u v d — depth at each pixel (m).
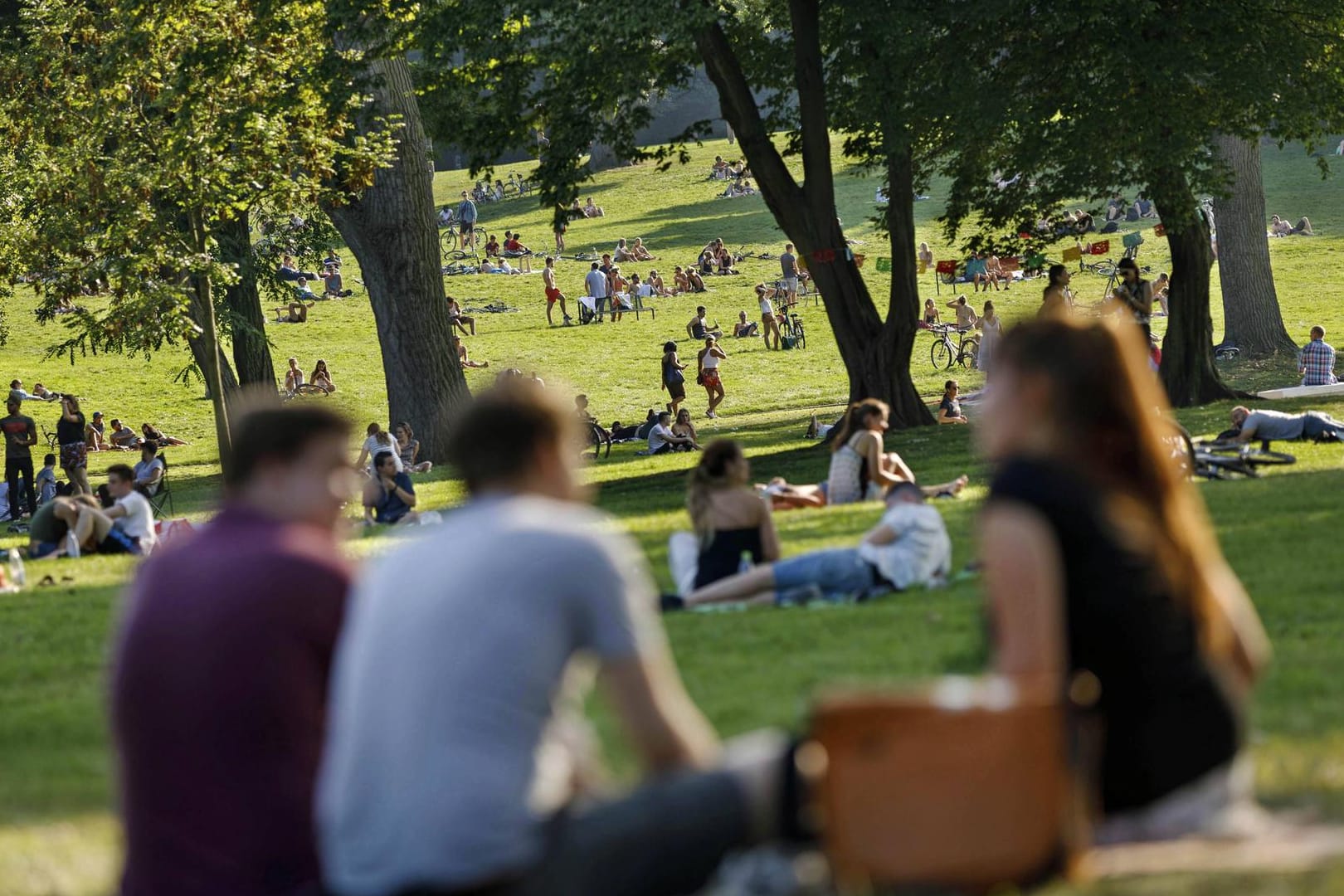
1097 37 37.16
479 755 5.10
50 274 38.72
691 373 70.06
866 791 5.49
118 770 6.12
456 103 41.56
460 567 5.24
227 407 49.78
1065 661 5.64
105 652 16.53
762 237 103.94
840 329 40.78
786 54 42.59
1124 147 38.75
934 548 16.03
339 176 42.03
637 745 5.40
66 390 71.62
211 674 5.88
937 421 43.38
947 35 37.25
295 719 5.92
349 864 5.22
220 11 37.12
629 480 38.53
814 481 33.28
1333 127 39.84
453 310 81.56
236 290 57.31
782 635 13.82
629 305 85.31
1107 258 88.94
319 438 6.54
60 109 38.22
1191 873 5.92
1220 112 38.78
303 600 6.00
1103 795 5.76
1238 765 5.96
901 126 36.59
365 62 38.12
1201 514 20.33
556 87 40.53
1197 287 42.94
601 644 5.27
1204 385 43.06
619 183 129.88
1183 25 37.25
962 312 68.88
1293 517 19.72
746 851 5.59
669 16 33.16
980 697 5.50
